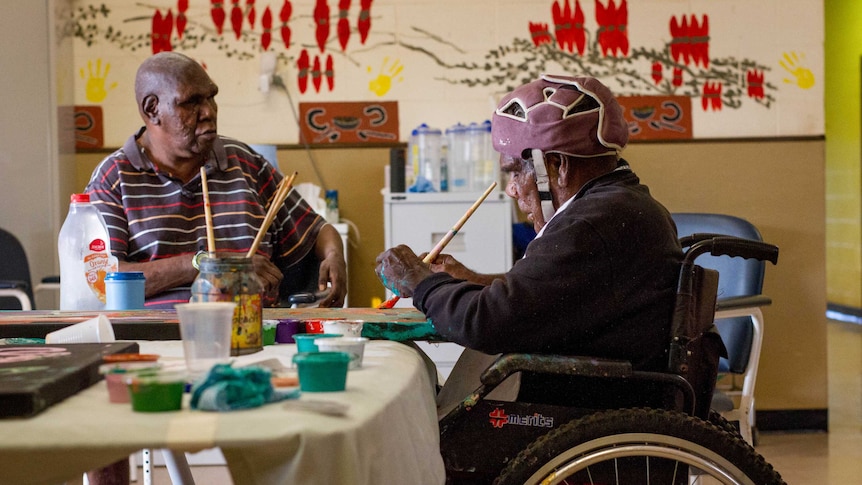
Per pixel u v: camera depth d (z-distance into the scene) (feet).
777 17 14.39
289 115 14.32
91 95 14.20
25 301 10.66
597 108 5.47
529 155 5.60
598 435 4.67
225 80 14.25
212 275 4.66
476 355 6.05
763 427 14.55
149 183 8.39
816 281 14.49
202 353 3.84
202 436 3.02
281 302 9.00
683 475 4.79
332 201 13.94
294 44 14.26
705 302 5.24
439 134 13.35
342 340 4.30
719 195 14.49
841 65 28.27
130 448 3.02
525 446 5.07
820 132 14.46
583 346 5.10
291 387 3.60
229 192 8.60
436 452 4.24
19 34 13.33
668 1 14.35
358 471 3.06
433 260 6.18
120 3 14.15
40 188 13.47
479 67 14.33
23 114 13.39
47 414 3.19
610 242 5.00
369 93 14.34
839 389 18.10
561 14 14.30
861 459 12.60
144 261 8.32
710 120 14.46
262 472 3.06
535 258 5.00
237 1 14.21
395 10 14.28
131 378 3.21
